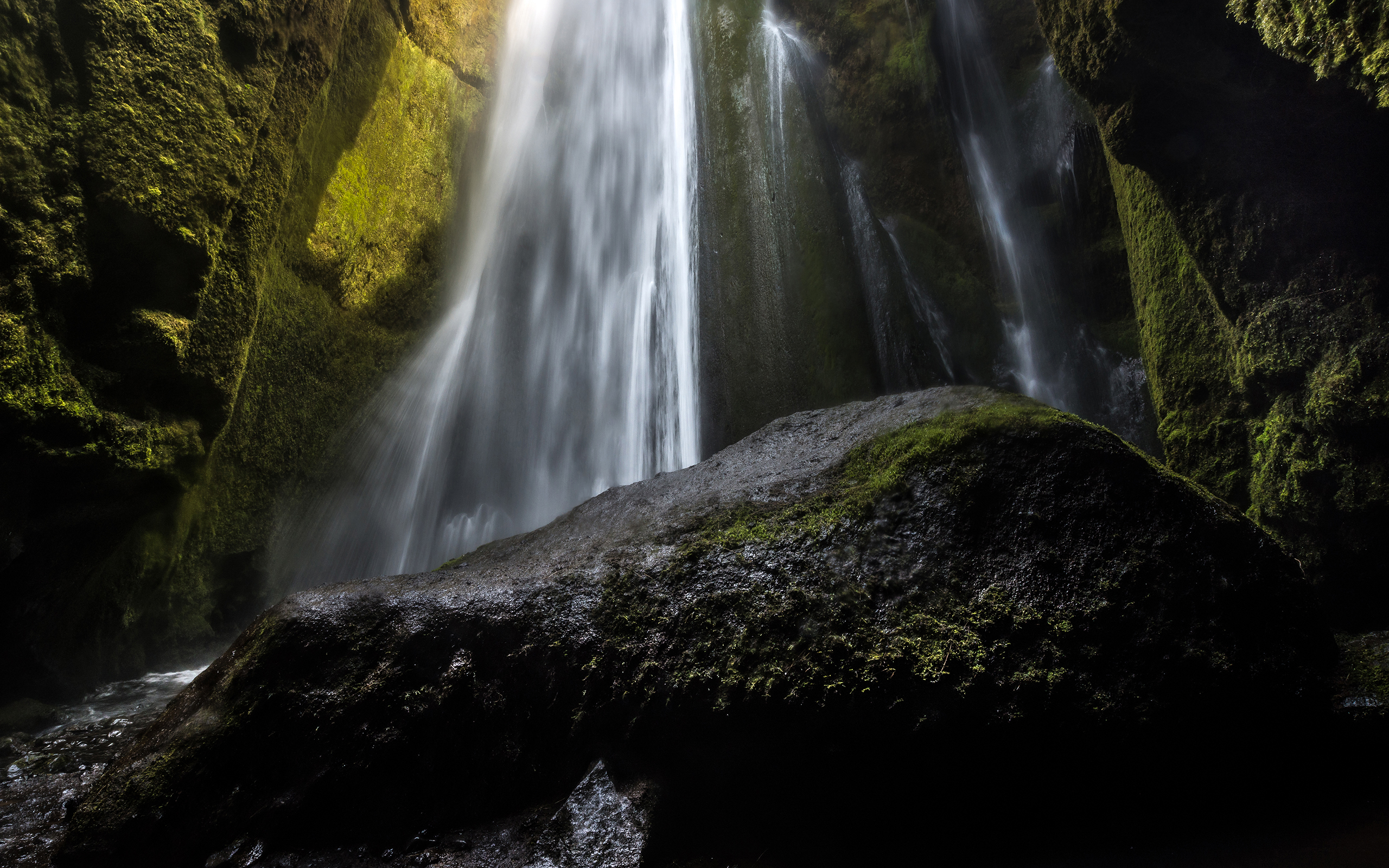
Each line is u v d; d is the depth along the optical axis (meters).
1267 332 4.20
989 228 9.48
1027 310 9.00
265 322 6.84
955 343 9.07
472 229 10.12
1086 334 8.50
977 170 9.71
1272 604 2.35
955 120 9.98
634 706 2.36
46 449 4.25
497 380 9.84
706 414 8.86
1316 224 3.90
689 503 3.09
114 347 4.60
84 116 4.37
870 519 2.59
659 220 10.09
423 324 9.09
